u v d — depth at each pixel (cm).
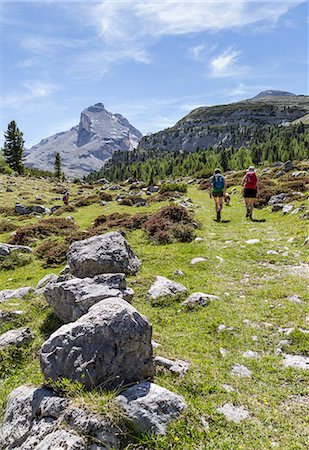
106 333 611
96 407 527
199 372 692
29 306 1101
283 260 1343
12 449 526
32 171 12731
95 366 591
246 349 780
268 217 2245
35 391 595
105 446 493
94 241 1323
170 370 687
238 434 536
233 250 1527
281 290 1058
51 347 623
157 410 548
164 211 2125
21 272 1709
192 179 7838
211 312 963
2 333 977
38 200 4744
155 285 1152
